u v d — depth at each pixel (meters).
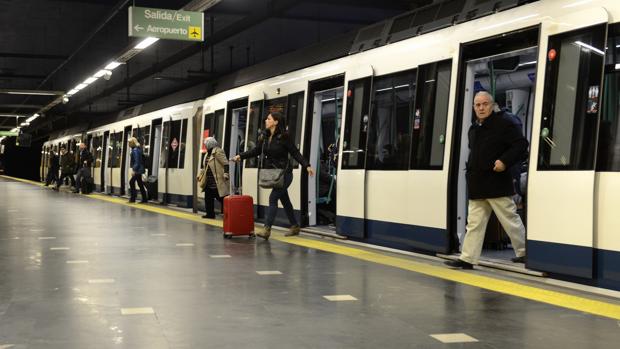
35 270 6.53
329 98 11.16
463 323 4.36
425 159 7.47
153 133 18.69
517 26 6.36
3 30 20.53
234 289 5.54
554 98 5.87
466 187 7.16
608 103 5.41
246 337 4.02
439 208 7.21
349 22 19.42
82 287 5.63
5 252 7.87
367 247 8.41
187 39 13.95
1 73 29.44
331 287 5.61
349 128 9.03
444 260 7.11
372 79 8.62
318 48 10.48
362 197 8.57
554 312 4.66
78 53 24.03
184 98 16.56
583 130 5.57
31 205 16.83
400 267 6.68
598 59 5.50
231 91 13.41
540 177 5.91
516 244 6.37
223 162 12.31
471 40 6.95
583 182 5.50
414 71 7.82
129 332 4.13
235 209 9.32
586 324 4.32
